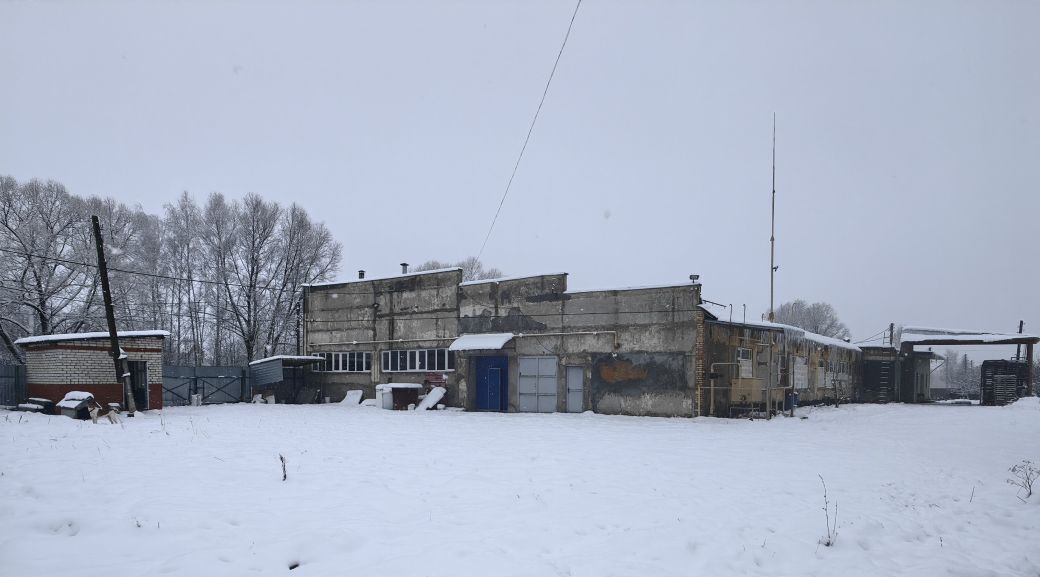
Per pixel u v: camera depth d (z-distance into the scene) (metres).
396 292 31.38
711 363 23.47
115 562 5.93
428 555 6.33
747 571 6.24
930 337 37.69
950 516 8.41
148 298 42.19
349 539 6.74
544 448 13.99
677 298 23.55
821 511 8.39
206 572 5.73
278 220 43.97
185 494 8.56
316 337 34.03
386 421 21.28
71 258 36.28
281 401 32.84
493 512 8.09
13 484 8.94
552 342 26.30
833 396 34.09
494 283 28.16
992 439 16.23
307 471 10.52
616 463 11.91
